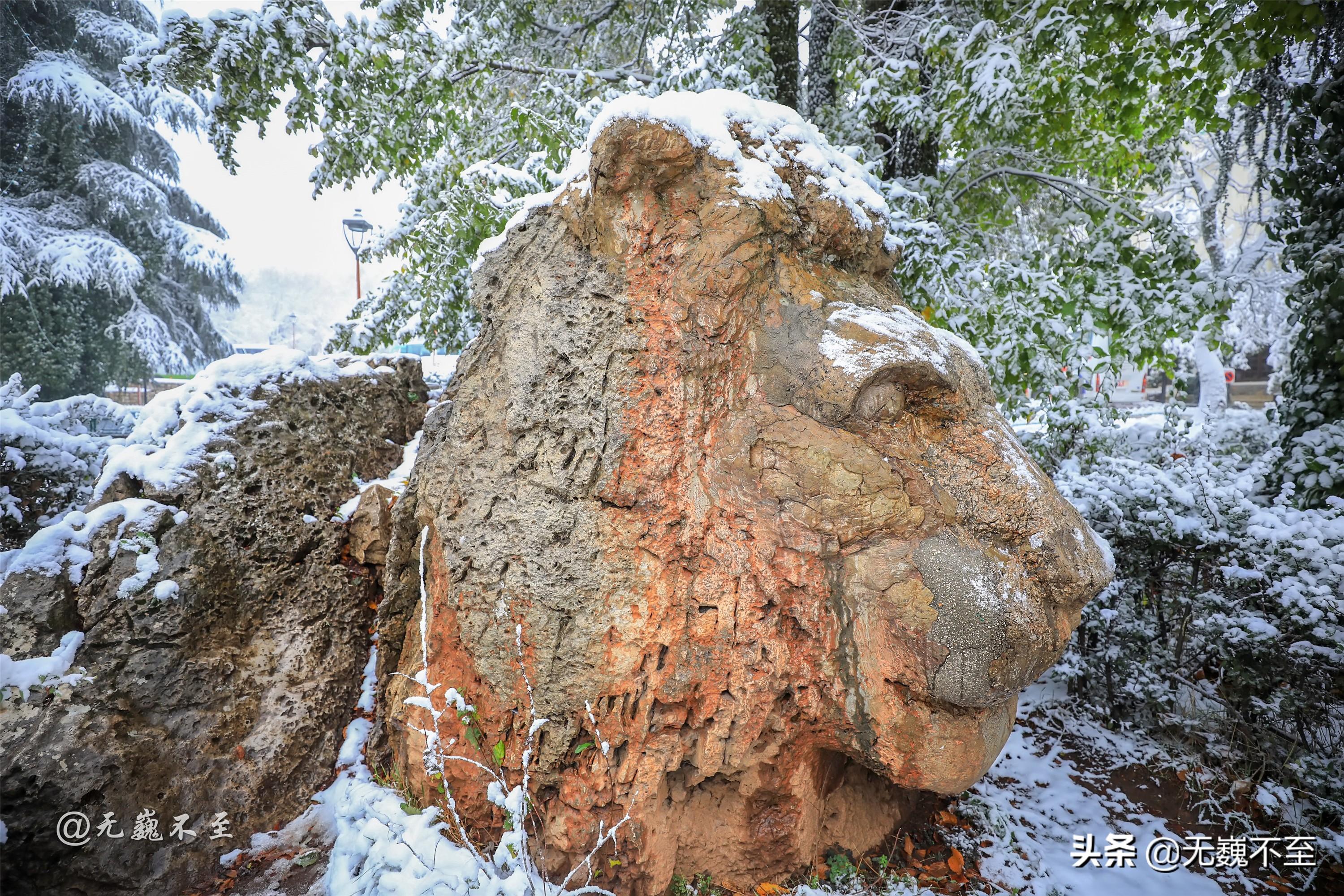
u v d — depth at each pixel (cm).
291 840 318
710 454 283
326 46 546
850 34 784
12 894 269
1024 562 288
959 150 675
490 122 746
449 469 317
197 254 1742
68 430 472
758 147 312
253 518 354
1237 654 411
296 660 351
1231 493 446
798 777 301
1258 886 330
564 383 289
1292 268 570
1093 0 502
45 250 1407
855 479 272
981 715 280
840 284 320
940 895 311
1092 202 650
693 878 300
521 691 283
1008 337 529
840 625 280
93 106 1493
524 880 241
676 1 750
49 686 291
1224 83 518
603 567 274
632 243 286
